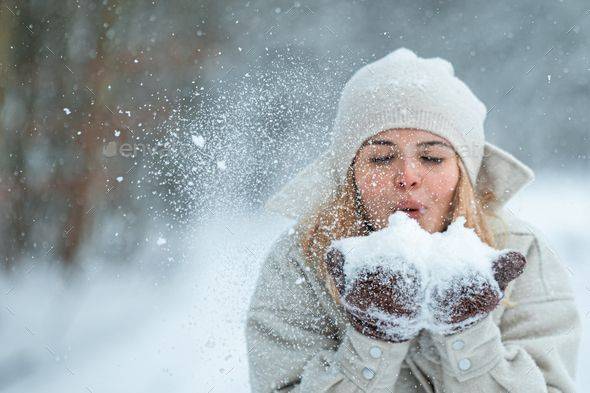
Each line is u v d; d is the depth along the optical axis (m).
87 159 8.53
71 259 8.28
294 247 3.09
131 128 8.70
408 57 3.04
